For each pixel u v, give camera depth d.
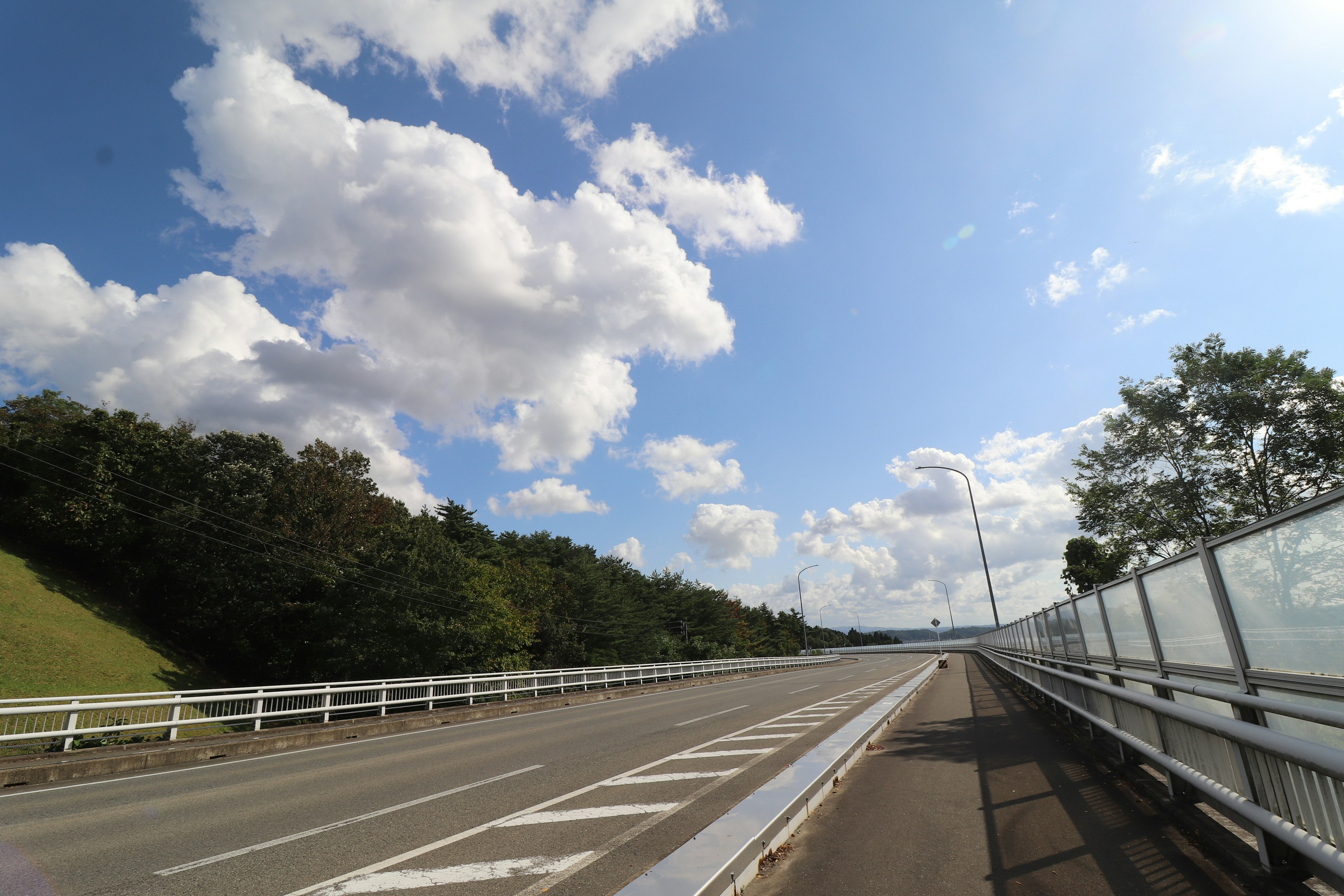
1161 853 4.48
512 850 5.49
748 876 4.44
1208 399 21.73
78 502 37.31
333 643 35.53
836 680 30.00
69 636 31.02
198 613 38.03
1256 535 4.43
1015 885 4.09
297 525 41.03
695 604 81.25
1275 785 3.80
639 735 12.88
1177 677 6.21
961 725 12.08
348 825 6.60
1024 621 18.11
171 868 5.30
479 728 16.44
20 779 9.58
